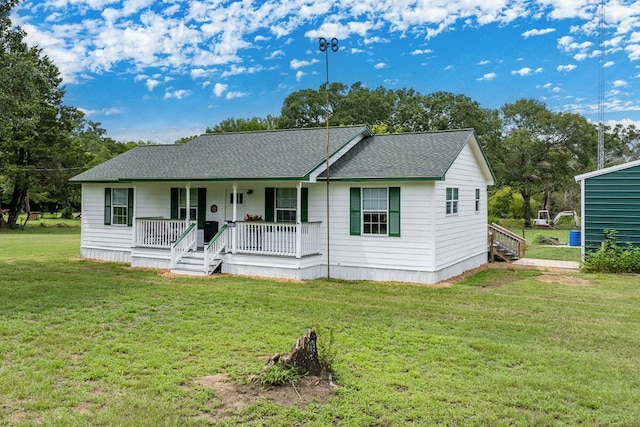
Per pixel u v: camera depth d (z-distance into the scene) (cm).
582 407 525
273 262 1394
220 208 1638
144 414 496
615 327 859
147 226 1634
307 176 1336
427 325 864
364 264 1392
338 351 702
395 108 5469
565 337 793
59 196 5294
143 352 696
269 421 483
